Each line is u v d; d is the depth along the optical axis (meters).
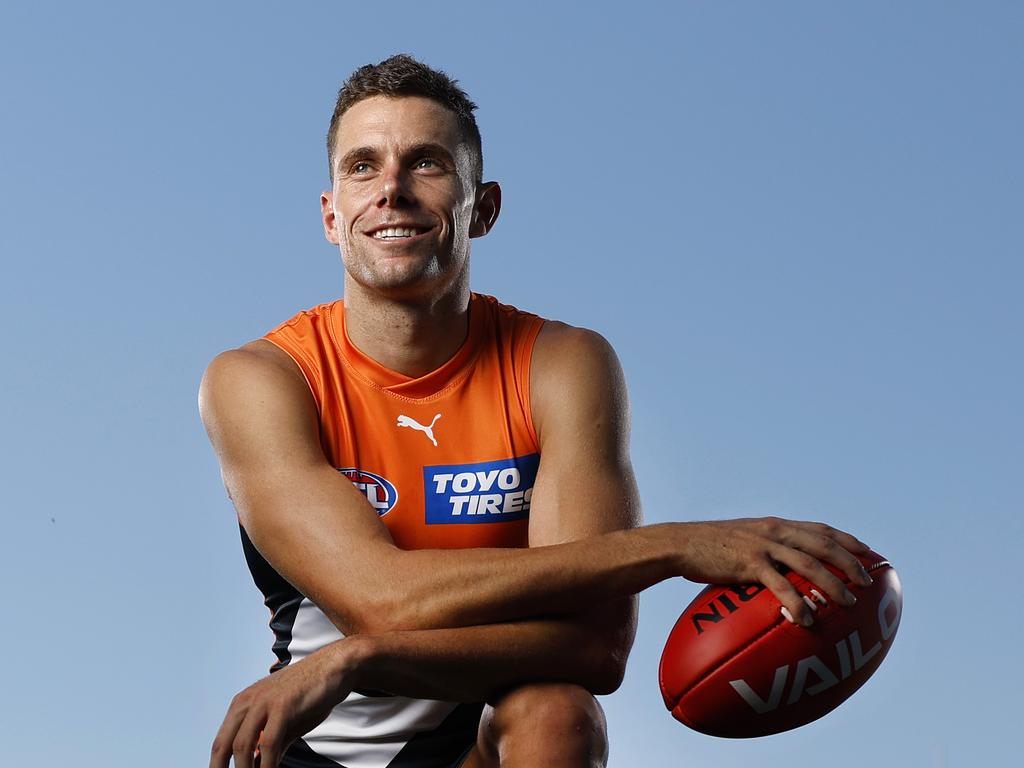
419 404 2.73
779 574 2.32
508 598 2.33
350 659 2.24
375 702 2.74
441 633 2.30
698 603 2.39
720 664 2.30
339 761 2.78
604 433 2.69
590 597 2.36
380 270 2.62
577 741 2.27
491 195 2.92
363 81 2.71
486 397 2.75
